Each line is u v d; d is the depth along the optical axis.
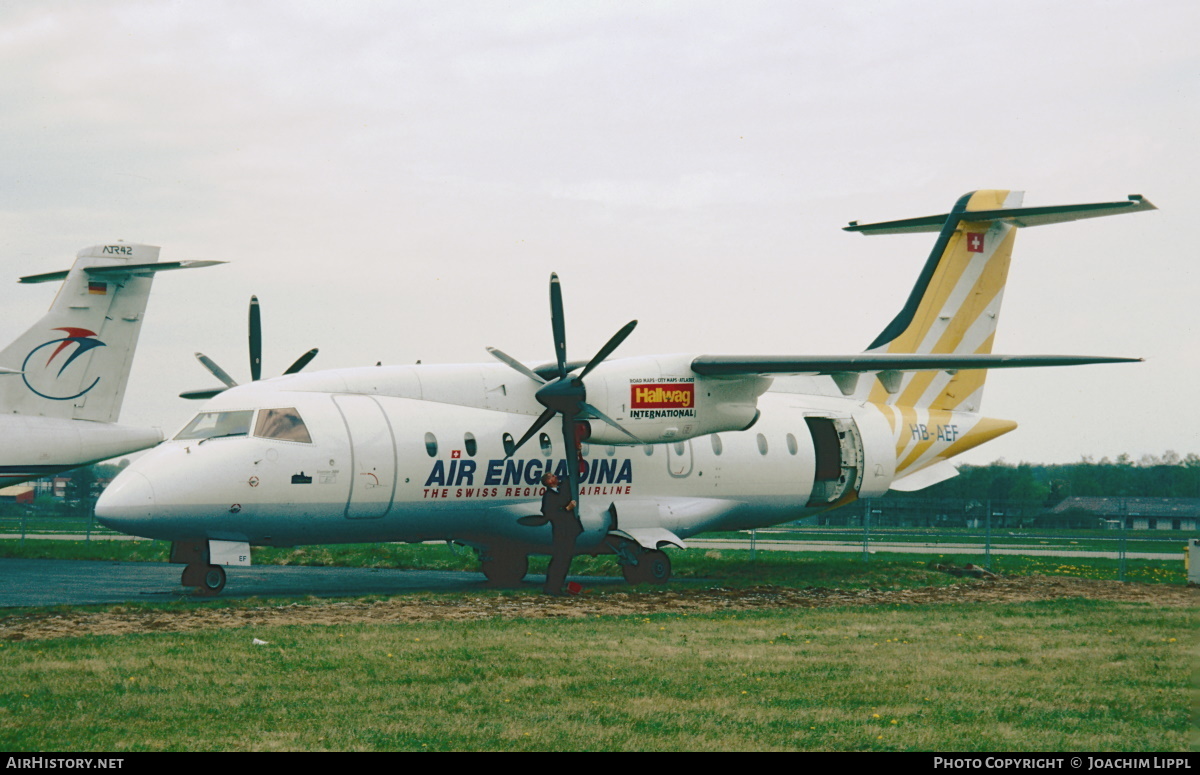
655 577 24.44
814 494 28.33
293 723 9.80
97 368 29.30
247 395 21.38
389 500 21.66
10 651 13.32
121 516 19.38
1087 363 23.17
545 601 19.69
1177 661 13.41
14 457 27.64
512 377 23.72
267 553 33.31
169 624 15.92
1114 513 87.56
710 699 10.99
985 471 94.56
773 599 20.59
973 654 13.90
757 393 23.92
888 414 29.30
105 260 29.50
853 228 30.69
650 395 22.50
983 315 30.56
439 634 15.25
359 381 22.27
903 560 35.41
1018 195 30.27
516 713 10.30
